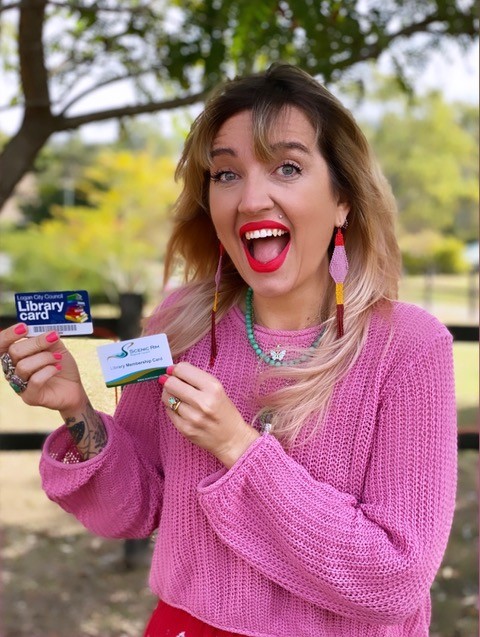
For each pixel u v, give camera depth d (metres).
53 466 1.29
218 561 1.22
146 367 1.16
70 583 3.53
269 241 1.21
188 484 1.24
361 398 1.18
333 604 1.14
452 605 3.23
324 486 1.14
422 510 1.11
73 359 1.29
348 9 2.29
